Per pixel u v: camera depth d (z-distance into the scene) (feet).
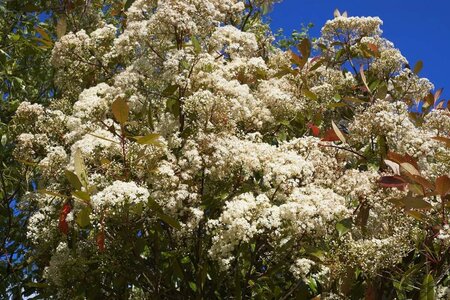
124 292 16.08
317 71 23.22
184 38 17.61
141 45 17.35
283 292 15.96
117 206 13.26
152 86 16.71
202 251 15.28
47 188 16.44
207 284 16.11
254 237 14.06
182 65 16.46
